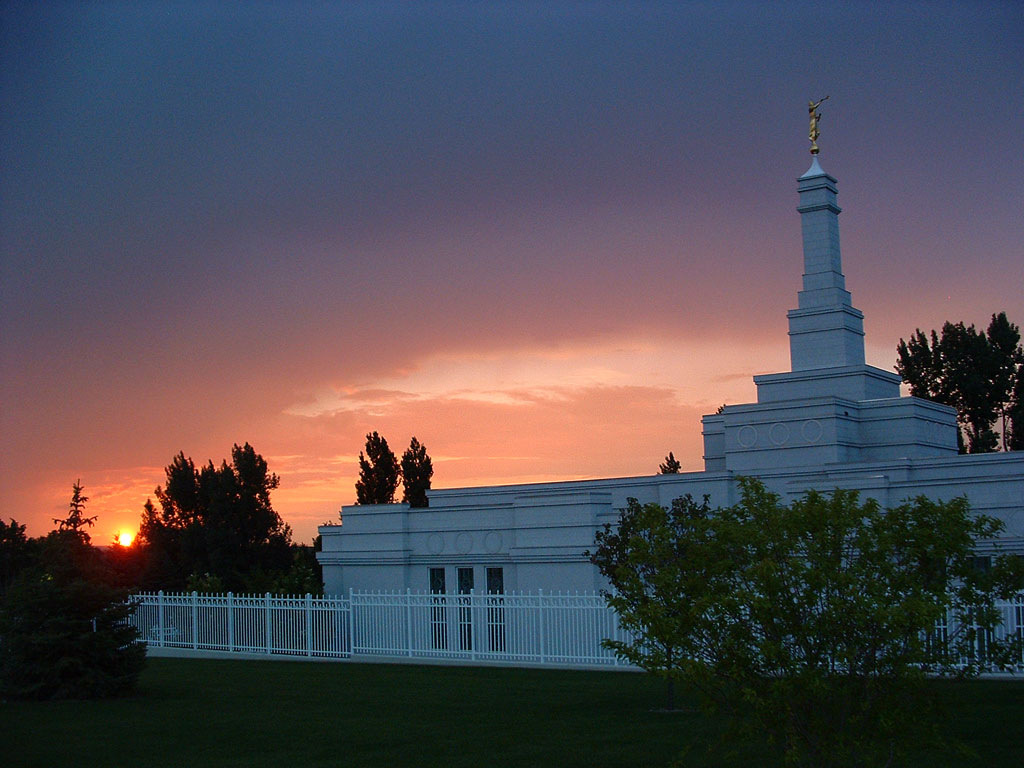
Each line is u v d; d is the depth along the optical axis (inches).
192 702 941.2
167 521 2480.3
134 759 693.9
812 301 1708.9
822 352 1679.4
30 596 982.4
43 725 826.8
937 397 2549.2
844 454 1552.7
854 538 507.5
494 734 752.3
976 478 1273.4
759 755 657.0
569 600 1240.2
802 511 499.5
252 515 2380.7
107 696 974.4
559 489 1721.2
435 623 1371.8
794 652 483.8
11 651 968.9
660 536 557.9
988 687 893.2
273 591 1830.7
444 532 1694.1
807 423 1558.8
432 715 843.4
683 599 519.2
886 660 471.2
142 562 2274.9
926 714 482.9
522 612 1284.4
